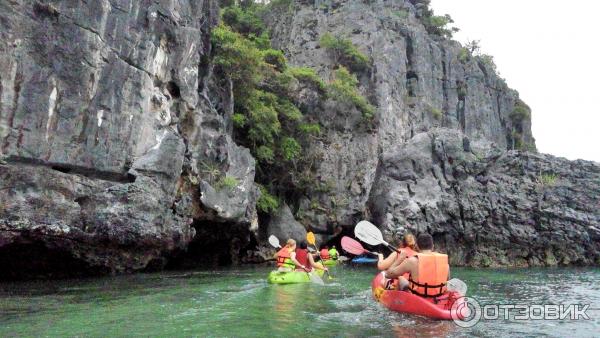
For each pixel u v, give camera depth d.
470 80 42.59
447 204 23.80
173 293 9.18
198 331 5.76
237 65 21.83
